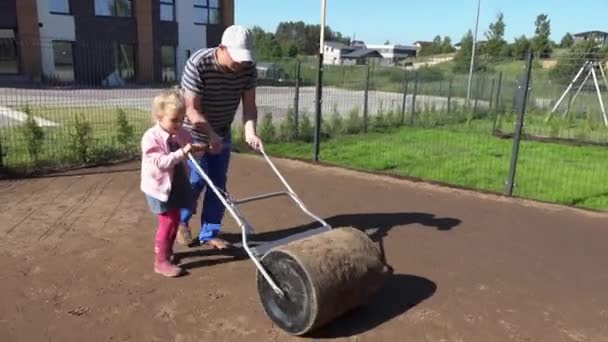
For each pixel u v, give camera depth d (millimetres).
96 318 3510
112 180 6906
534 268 4523
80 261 4359
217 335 3355
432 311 3729
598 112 14852
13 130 9367
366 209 5988
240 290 3939
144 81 26234
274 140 10555
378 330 3467
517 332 3502
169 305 3699
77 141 7852
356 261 3371
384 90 18203
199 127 4129
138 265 4312
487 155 10164
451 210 6051
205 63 4074
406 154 10008
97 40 24672
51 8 23125
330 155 9586
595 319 3717
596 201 6992
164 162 3795
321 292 3170
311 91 19062
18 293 3799
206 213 4609
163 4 27062
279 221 5480
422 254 4734
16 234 4902
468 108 16594
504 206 6289
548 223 5719
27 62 22172
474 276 4316
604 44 18750
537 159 9961
